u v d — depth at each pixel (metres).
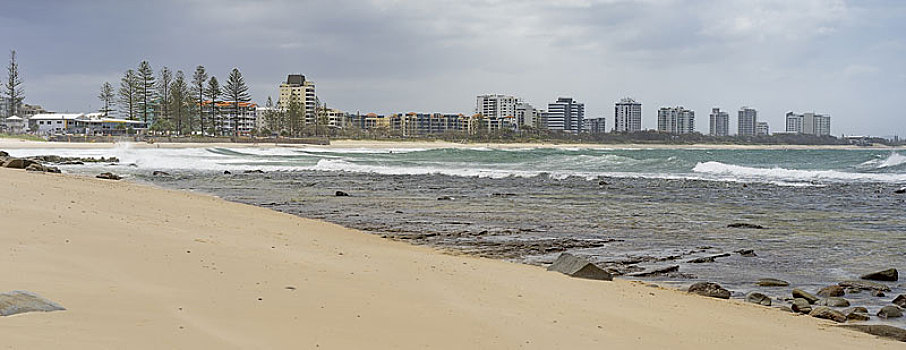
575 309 7.70
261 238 11.73
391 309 6.72
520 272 10.18
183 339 4.94
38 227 9.27
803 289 10.06
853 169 44.66
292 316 6.02
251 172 38.66
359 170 42.22
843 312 8.62
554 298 8.27
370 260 10.17
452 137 199.12
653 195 25.27
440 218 17.86
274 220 15.53
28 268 6.70
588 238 14.65
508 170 43.69
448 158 64.62
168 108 138.00
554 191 26.83
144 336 4.89
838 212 19.77
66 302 5.56
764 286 10.24
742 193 26.19
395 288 7.88
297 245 11.30
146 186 25.27
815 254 12.88
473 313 6.93
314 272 8.41
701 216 18.69
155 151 71.50
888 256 12.68
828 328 7.64
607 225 16.73
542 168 47.06
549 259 12.10
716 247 13.61
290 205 20.94
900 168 44.19
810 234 15.43
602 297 8.63
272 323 5.71
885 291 9.86
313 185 29.45
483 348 5.65
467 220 17.50
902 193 26.11
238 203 19.91
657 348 6.23
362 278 8.33
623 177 35.88
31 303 5.21
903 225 16.92
